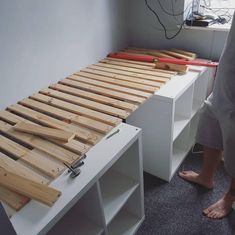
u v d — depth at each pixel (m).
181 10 1.68
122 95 1.28
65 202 0.76
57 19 1.38
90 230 1.06
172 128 1.40
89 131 1.04
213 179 1.57
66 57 1.51
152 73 1.51
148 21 1.86
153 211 1.44
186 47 1.82
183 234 1.31
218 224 1.34
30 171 0.87
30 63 1.32
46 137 1.01
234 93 1.07
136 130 1.04
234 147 1.16
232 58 1.02
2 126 1.12
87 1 1.52
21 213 0.74
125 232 1.31
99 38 1.71
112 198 1.16
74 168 0.86
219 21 1.68
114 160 0.93
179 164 1.72
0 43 1.16
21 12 1.20
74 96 1.32
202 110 1.35
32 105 1.27
